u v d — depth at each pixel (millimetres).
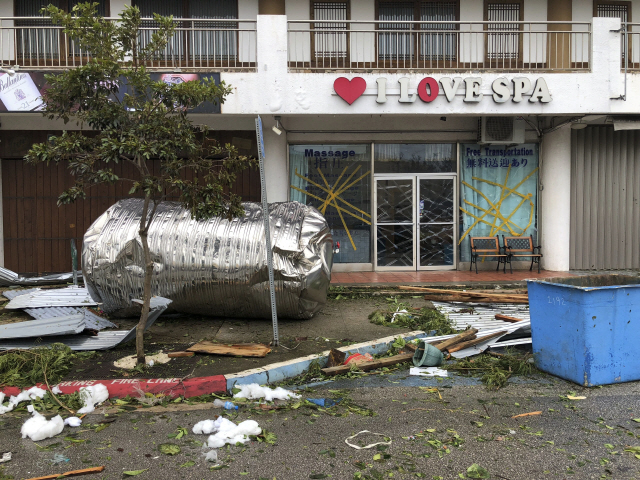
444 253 11836
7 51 10602
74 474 3135
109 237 6730
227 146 5113
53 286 10000
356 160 11680
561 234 11406
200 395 4586
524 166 11773
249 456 3387
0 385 4504
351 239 11742
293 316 6887
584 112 9953
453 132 11547
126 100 4754
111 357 5348
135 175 11508
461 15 11242
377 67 11156
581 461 3301
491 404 4320
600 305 4656
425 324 6711
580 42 11062
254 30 9656
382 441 3609
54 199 11414
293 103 9750
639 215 11953
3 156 11102
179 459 3350
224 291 6562
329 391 4664
